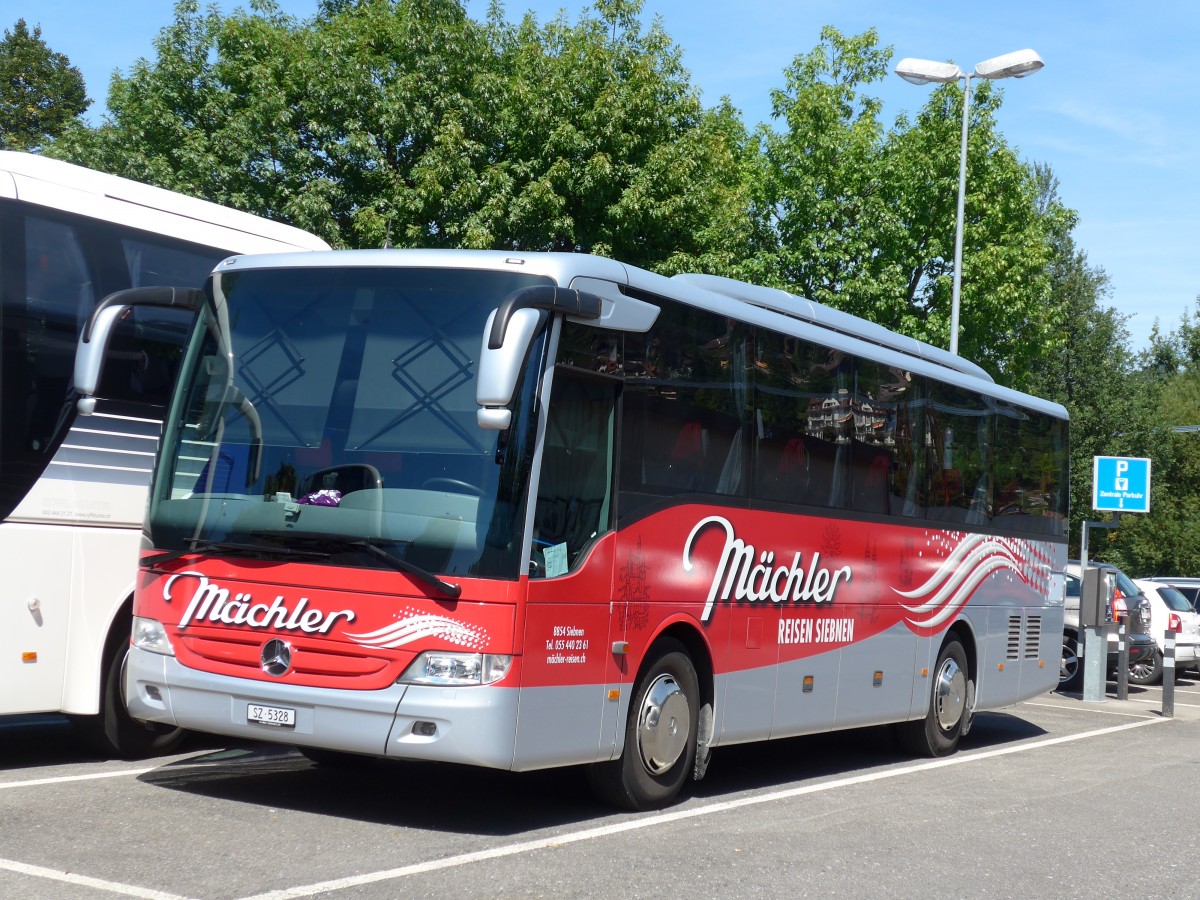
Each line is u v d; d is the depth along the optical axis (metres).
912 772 11.31
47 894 5.62
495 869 6.56
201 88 26.80
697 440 8.88
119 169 25.05
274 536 7.35
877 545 11.38
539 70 25.44
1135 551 45.19
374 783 8.86
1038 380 42.69
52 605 8.45
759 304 10.36
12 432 8.23
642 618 8.23
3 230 8.25
